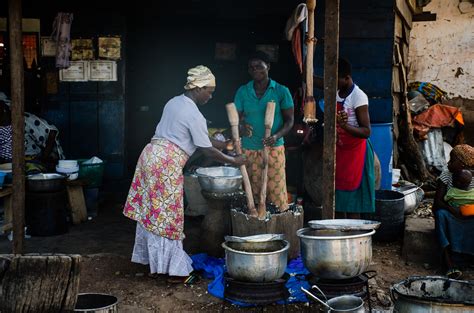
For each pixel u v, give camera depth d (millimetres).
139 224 4527
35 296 2814
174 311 4090
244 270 3588
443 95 8859
